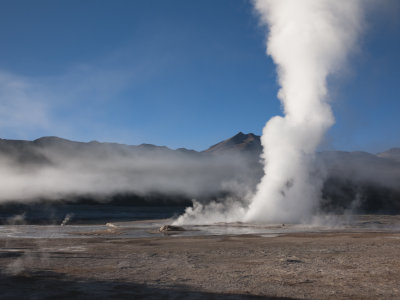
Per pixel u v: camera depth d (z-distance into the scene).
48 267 15.38
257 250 21.92
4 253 20.05
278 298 10.14
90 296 10.06
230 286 11.70
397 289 11.49
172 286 11.59
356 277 13.48
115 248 23.19
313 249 22.20
